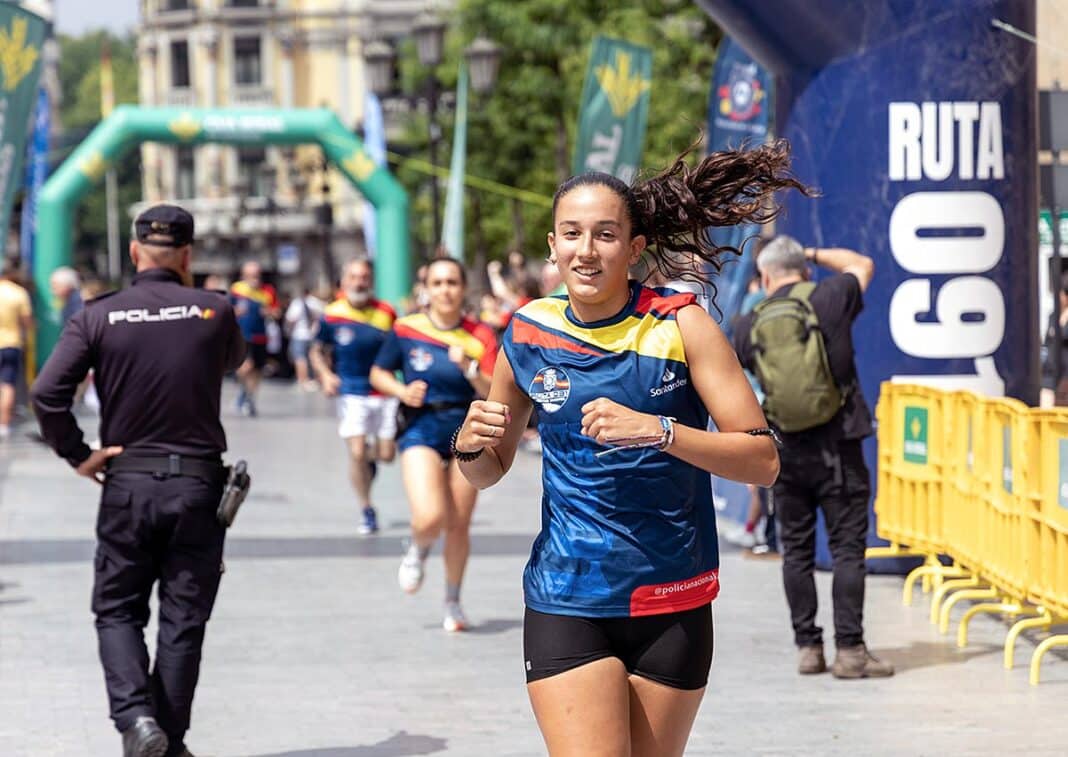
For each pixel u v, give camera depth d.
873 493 16.95
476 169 63.25
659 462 6.63
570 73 51.34
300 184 77.19
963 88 16.64
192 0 103.75
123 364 9.52
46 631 14.46
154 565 9.66
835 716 11.25
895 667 12.75
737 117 21.25
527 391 6.77
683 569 6.74
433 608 15.62
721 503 21.88
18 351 33.97
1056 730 10.82
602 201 6.57
